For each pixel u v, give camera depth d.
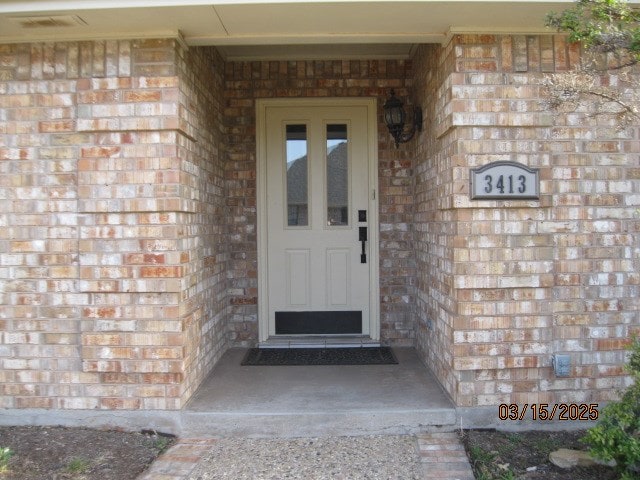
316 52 5.21
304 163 5.44
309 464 3.37
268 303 5.44
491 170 3.72
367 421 3.77
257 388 4.25
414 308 5.31
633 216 3.83
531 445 3.54
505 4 3.35
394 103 4.94
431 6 3.39
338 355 5.12
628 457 2.80
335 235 5.42
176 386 3.78
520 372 3.79
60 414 3.83
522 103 3.74
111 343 3.78
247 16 3.54
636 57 2.92
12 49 3.84
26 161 3.83
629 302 3.83
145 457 3.43
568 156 3.80
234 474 3.25
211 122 4.80
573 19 2.87
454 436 3.72
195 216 4.22
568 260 3.81
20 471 3.22
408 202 5.36
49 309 3.83
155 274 3.75
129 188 3.76
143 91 3.75
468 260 3.74
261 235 5.38
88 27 3.65
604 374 3.81
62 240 3.82
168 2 3.33
